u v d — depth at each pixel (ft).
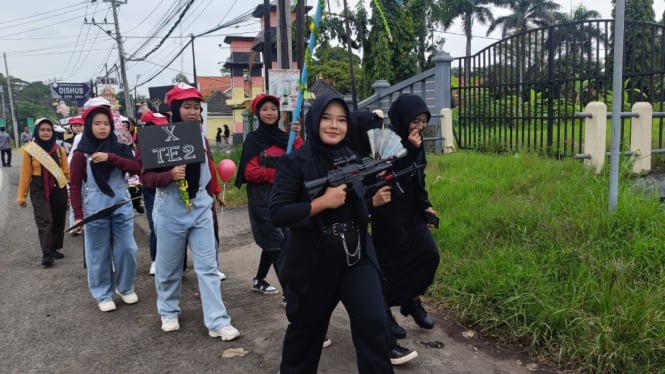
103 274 15.90
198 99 14.25
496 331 12.84
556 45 26.02
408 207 11.86
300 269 9.19
